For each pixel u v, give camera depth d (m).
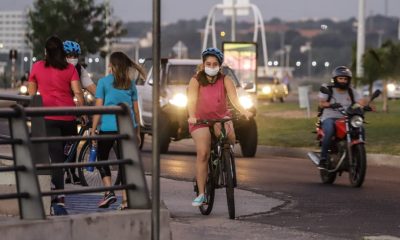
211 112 18.88
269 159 34.41
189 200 21.52
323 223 18.78
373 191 24.22
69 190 13.95
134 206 14.69
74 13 82.19
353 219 19.39
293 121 52.94
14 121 13.69
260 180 26.55
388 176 28.28
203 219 18.78
